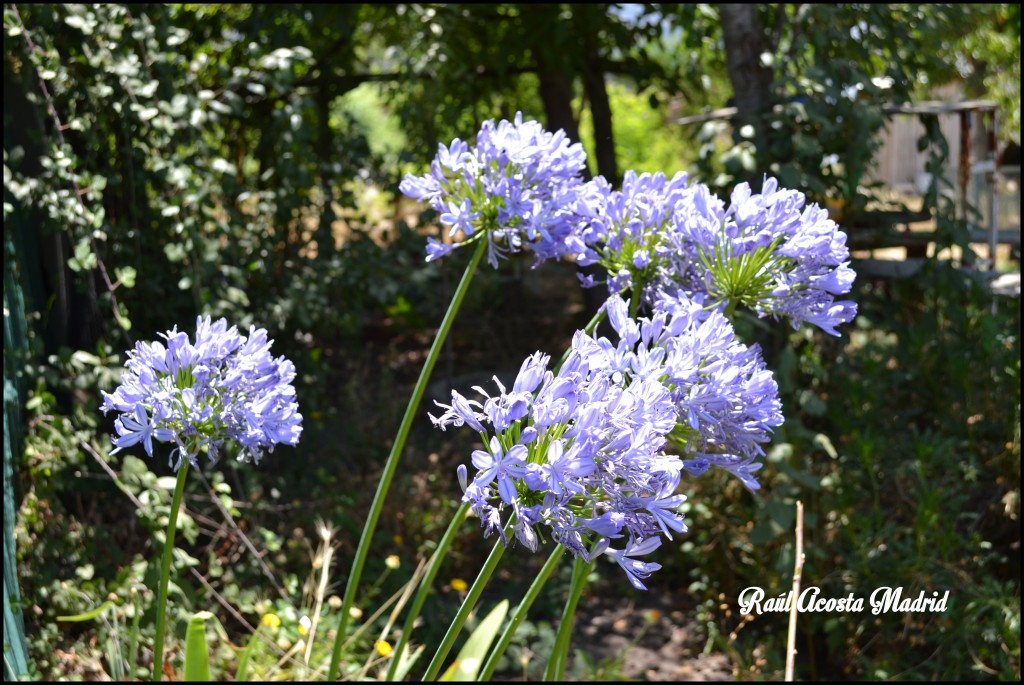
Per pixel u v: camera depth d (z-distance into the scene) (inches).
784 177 137.5
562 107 221.3
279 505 148.3
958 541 126.3
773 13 182.5
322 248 167.5
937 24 171.2
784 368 130.1
